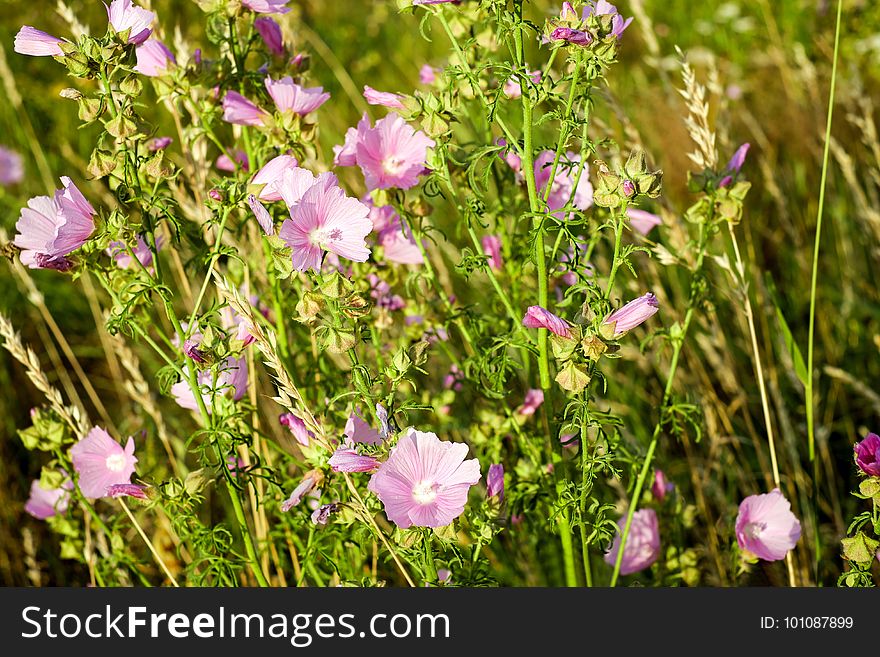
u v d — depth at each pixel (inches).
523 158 49.3
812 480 54.8
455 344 61.1
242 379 51.7
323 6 111.5
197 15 88.2
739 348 64.9
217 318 53.2
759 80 95.9
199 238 51.4
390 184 50.6
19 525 61.6
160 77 51.8
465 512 51.7
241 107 51.4
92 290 62.6
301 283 52.6
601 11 49.8
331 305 47.8
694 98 51.4
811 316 53.9
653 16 112.3
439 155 50.4
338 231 48.0
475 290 62.1
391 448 47.7
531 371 54.1
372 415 50.1
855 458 48.3
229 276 54.8
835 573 57.2
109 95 48.2
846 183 72.7
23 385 67.0
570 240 48.9
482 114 53.2
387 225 53.2
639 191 48.1
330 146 74.1
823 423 63.3
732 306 65.1
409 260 53.6
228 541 51.7
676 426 51.8
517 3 48.8
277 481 52.0
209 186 55.4
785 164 78.7
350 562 53.6
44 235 49.4
